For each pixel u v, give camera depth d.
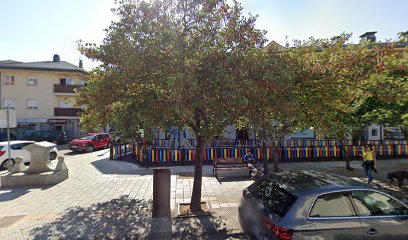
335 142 14.91
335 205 3.49
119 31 5.04
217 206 6.37
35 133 23.28
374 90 5.92
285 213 3.35
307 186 3.69
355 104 7.19
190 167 11.59
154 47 4.64
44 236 4.76
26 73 27.75
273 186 3.96
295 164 12.60
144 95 5.07
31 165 9.01
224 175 9.78
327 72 5.23
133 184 8.63
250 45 5.11
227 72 4.37
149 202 6.76
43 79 28.23
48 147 9.43
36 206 6.43
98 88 5.08
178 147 14.20
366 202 3.66
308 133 16.36
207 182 8.73
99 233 4.90
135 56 4.51
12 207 6.34
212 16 5.21
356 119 7.31
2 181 8.38
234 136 17.06
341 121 6.93
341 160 13.62
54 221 5.46
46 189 8.02
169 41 4.82
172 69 4.40
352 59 5.15
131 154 15.34
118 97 5.47
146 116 4.51
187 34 5.10
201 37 4.96
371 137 16.52
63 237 4.72
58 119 28.56
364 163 8.99
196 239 4.69
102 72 5.57
